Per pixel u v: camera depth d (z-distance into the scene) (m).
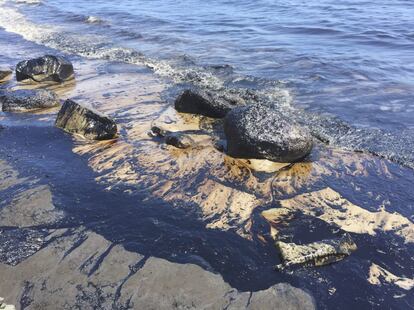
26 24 6.55
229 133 2.55
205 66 4.26
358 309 1.58
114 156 2.54
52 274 1.70
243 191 2.23
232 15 6.68
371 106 3.28
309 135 2.54
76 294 1.61
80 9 7.68
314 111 3.21
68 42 5.41
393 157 2.59
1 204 2.10
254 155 2.47
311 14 6.64
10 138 2.77
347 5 7.29
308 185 2.30
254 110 2.56
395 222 2.03
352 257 1.81
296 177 2.37
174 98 3.49
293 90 3.62
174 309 1.55
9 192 2.20
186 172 2.38
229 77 3.94
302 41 5.13
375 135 2.85
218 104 3.07
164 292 1.62
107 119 2.75
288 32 5.57
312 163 2.51
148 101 3.44
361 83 3.74
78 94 3.67
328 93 3.54
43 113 3.21
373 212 2.10
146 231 1.92
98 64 4.53
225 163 2.47
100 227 1.95
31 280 1.67
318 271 1.73
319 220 2.03
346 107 3.27
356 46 4.88
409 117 3.08
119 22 6.42
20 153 2.59
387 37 5.21
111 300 1.59
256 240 1.88
